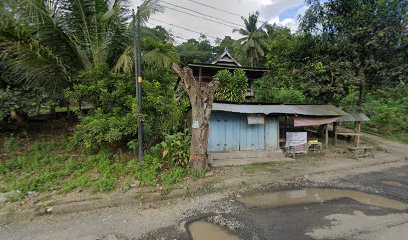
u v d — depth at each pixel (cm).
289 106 787
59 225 340
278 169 618
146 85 603
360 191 492
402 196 465
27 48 529
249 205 420
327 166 652
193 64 1062
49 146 614
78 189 432
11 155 552
